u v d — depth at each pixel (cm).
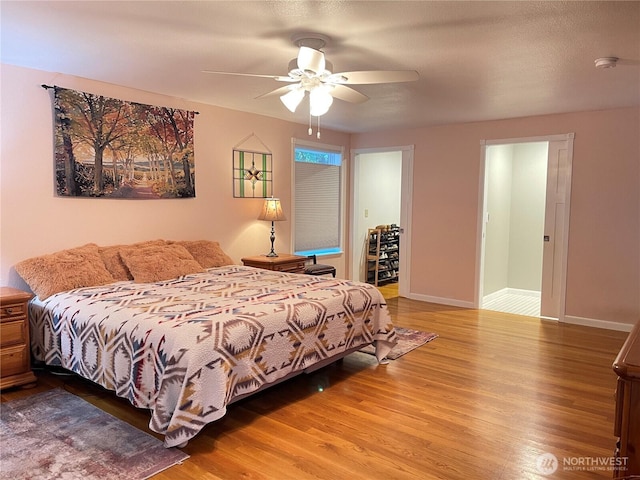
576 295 495
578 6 225
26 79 341
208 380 236
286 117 541
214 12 238
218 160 484
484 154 550
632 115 455
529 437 251
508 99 425
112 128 390
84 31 266
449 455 233
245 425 265
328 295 332
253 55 308
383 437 251
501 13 234
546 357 384
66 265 345
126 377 258
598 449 238
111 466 220
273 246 533
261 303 298
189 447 239
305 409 286
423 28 255
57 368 343
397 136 621
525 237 680
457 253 578
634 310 465
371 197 725
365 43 280
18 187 342
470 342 426
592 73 338
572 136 488
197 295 321
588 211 484
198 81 378
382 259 737
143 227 422
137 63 328
